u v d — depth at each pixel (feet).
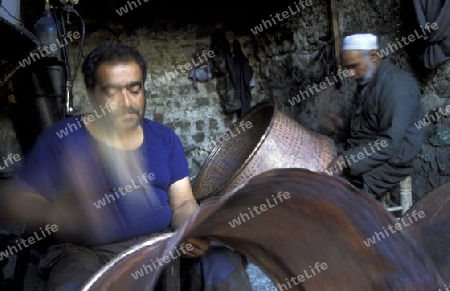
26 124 9.93
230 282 4.68
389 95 8.04
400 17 10.91
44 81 9.73
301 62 17.67
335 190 2.19
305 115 17.13
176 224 5.23
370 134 8.64
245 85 22.13
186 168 5.57
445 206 2.94
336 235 2.44
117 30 22.36
